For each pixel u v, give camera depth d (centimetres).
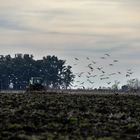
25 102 5444
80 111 4978
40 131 3662
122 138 3519
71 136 3412
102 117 4603
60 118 4269
